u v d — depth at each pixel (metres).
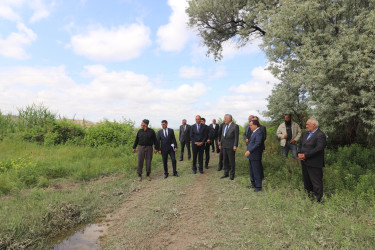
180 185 6.04
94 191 5.66
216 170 7.69
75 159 8.70
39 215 3.98
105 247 3.25
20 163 7.12
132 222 3.99
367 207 3.67
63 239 3.51
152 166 8.60
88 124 14.52
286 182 5.23
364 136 7.98
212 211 4.29
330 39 6.21
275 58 7.33
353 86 5.92
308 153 4.10
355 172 5.32
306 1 6.19
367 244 2.76
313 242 2.88
